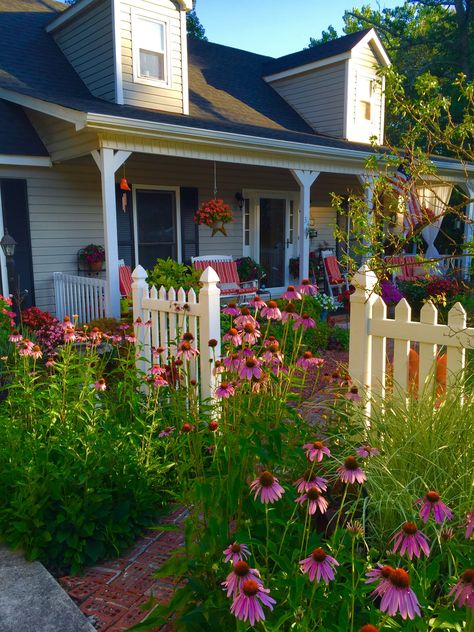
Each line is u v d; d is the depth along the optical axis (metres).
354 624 1.70
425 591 1.72
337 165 9.75
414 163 3.53
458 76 3.38
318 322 7.37
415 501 2.10
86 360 3.58
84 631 2.14
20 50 9.31
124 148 6.89
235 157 8.23
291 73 12.55
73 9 9.06
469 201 3.29
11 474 2.80
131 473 2.95
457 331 2.78
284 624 1.67
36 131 8.18
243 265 10.52
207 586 1.97
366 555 2.04
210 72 12.16
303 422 2.57
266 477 1.67
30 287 8.23
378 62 12.34
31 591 2.39
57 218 8.44
